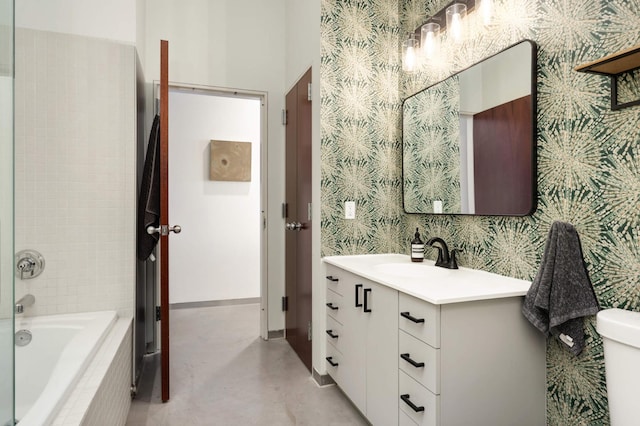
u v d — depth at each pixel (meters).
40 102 2.26
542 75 1.62
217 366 2.82
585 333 1.46
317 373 2.56
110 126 2.38
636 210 1.29
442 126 2.21
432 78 2.33
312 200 2.63
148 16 3.03
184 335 3.51
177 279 4.40
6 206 0.95
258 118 4.66
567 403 1.54
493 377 1.52
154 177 2.41
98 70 2.36
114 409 1.81
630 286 1.31
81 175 2.33
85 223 2.34
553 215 1.58
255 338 3.43
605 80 1.37
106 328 2.07
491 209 1.87
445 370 1.44
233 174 4.54
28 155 2.24
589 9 1.43
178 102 4.39
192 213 4.45
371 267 2.11
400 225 2.66
